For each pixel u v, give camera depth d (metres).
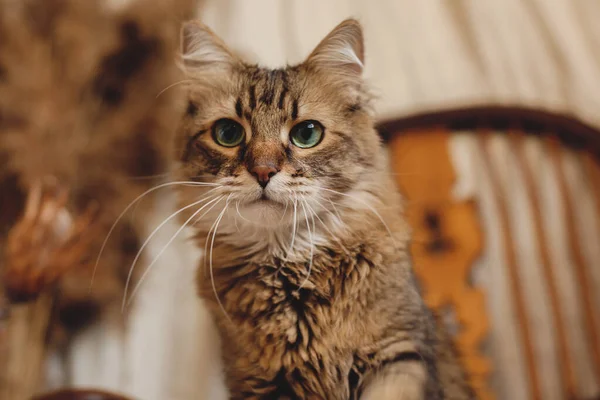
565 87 0.65
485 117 0.61
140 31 0.60
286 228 0.42
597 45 0.66
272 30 0.67
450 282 0.58
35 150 0.57
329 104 0.43
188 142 0.44
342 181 0.42
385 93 0.64
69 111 0.59
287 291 0.41
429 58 0.66
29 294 0.44
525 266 0.61
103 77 0.61
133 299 0.61
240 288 0.42
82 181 0.59
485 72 0.65
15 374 0.53
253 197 0.40
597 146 0.60
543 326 0.60
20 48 0.58
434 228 0.59
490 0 0.67
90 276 0.58
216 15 0.67
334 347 0.39
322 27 0.68
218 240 0.43
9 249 0.45
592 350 0.58
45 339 0.58
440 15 0.68
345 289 0.40
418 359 0.39
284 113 0.42
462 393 0.46
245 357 0.41
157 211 0.62
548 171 0.62
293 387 0.40
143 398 0.61
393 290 0.40
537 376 0.57
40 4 0.60
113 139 0.60
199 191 0.43
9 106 0.57
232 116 0.42
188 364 0.62
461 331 0.57
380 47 0.66
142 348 0.62
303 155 0.41
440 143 0.60
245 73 0.44
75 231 0.46
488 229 0.61
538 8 0.67
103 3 0.61
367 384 0.39
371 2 0.68
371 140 0.44
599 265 0.60
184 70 0.45
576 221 0.61
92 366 0.62
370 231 0.42
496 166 0.61
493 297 0.60
